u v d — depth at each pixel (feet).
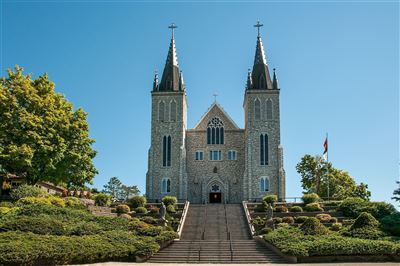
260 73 278.26
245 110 289.33
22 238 96.73
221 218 187.83
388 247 115.24
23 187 164.35
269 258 120.88
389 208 173.37
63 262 96.53
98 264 105.50
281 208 194.08
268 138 267.80
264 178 262.47
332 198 254.06
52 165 176.96
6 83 183.21
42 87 189.78
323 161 293.02
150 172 268.82
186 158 277.64
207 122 284.20
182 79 282.56
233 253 125.70
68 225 123.54
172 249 130.00
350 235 132.46
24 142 172.24
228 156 278.67
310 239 126.72
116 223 140.77
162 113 277.64
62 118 187.21
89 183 204.44
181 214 190.29
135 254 118.01
